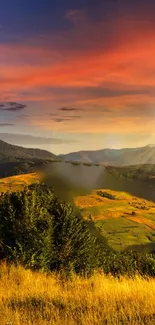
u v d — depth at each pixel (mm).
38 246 10555
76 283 9312
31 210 11055
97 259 11508
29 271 9898
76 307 6574
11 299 7258
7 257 10672
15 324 5449
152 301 6863
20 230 10719
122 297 7375
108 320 5656
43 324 5480
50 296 7473
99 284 9117
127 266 11945
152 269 11680
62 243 10945
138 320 5621
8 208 11172
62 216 11211
